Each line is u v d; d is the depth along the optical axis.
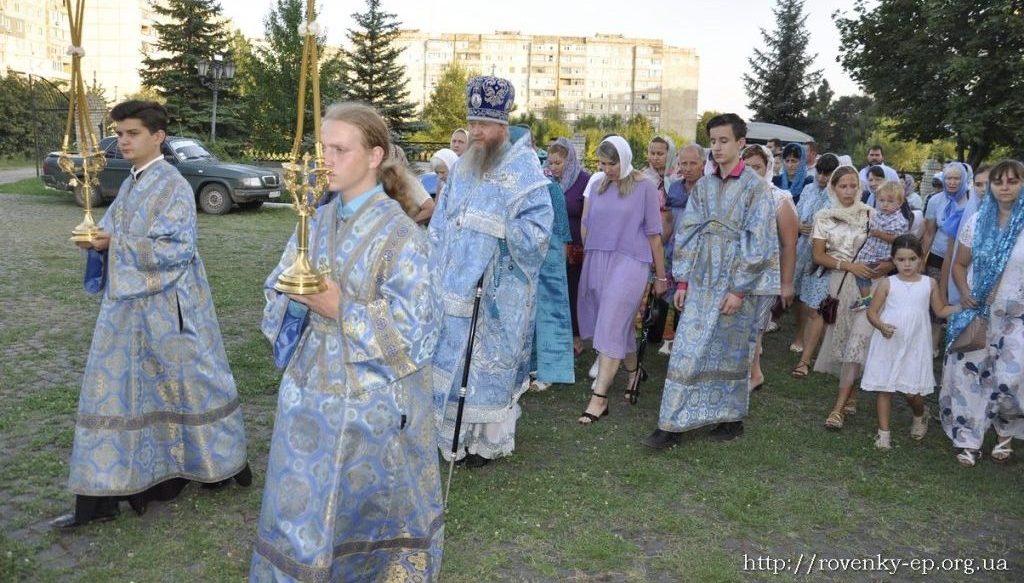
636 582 3.43
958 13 24.09
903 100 26.92
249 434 4.91
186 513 3.80
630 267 5.46
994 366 4.95
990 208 4.98
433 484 2.67
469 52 109.69
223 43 34.28
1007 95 23.33
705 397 5.02
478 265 4.35
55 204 17.33
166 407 3.73
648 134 61.62
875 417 5.93
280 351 2.54
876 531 4.02
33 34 70.31
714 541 3.83
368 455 2.46
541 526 3.90
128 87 75.31
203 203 16.89
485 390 4.44
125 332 3.56
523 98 111.88
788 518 4.11
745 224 4.87
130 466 3.58
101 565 3.35
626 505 4.16
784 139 15.45
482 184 4.43
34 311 7.73
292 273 2.25
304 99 2.23
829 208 6.40
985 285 4.91
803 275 6.84
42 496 3.93
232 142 31.42
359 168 2.47
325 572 2.37
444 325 4.38
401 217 2.51
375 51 37.38
